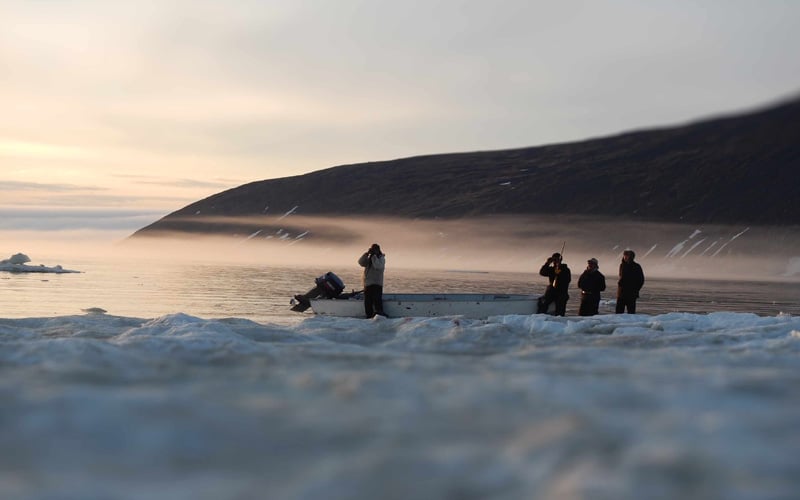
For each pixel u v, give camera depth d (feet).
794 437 11.72
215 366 21.33
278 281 221.66
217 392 15.93
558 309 68.85
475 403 14.75
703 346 30.94
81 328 37.83
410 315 79.10
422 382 17.08
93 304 119.65
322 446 11.89
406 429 12.83
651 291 236.63
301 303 89.20
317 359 23.27
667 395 15.30
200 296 146.41
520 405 14.57
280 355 24.39
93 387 16.43
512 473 10.39
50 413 13.30
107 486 9.99
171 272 279.69
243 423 13.15
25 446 11.71
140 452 11.55
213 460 11.23
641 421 12.82
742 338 33.37
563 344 32.01
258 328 36.60
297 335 35.47
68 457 11.27
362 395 15.62
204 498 9.57
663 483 9.67
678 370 20.61
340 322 42.39
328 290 87.86
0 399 14.24
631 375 18.88
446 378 17.89
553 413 13.80
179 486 10.05
